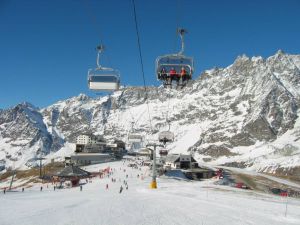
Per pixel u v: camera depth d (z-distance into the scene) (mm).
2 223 21078
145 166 153875
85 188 78938
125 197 41344
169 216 25156
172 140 55000
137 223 21875
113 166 155000
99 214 25031
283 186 137875
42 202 35875
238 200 37625
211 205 32500
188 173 146000
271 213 28500
